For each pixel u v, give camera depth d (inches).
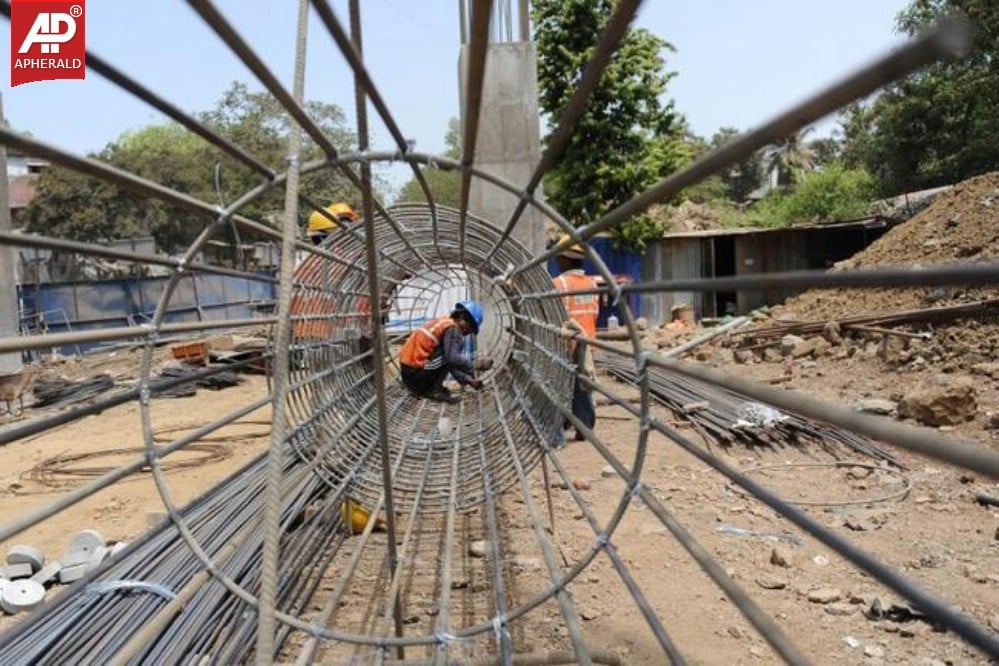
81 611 141.4
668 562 182.4
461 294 382.0
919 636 143.7
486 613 161.0
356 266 181.0
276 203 778.8
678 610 158.6
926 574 168.4
